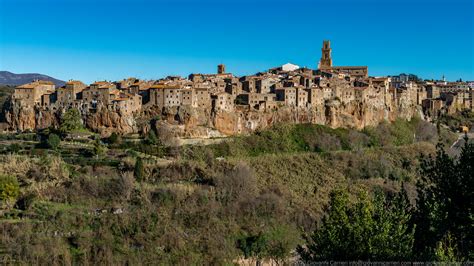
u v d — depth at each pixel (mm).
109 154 162500
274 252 114750
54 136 166125
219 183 148250
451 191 43031
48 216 115688
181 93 193500
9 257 98250
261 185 158875
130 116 188375
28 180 134125
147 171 150375
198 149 178000
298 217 136125
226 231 122438
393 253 42750
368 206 46531
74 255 104000
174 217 124188
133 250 108500
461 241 41969
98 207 125188
